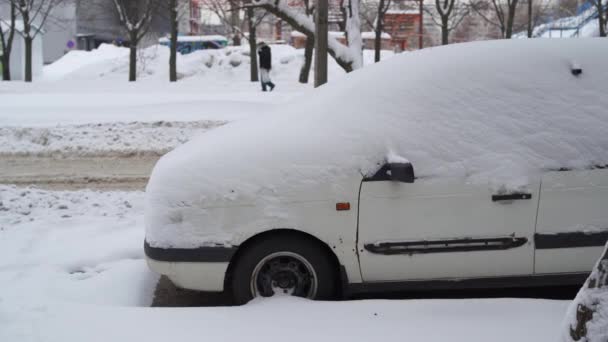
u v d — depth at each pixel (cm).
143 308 389
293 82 3022
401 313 369
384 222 404
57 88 2189
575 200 405
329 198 401
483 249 405
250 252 409
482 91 423
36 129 1228
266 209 402
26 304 403
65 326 362
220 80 3297
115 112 1446
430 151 407
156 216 412
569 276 412
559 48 444
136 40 2850
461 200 403
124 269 506
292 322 362
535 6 3925
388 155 401
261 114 477
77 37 5316
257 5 1343
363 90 433
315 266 411
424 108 419
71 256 536
